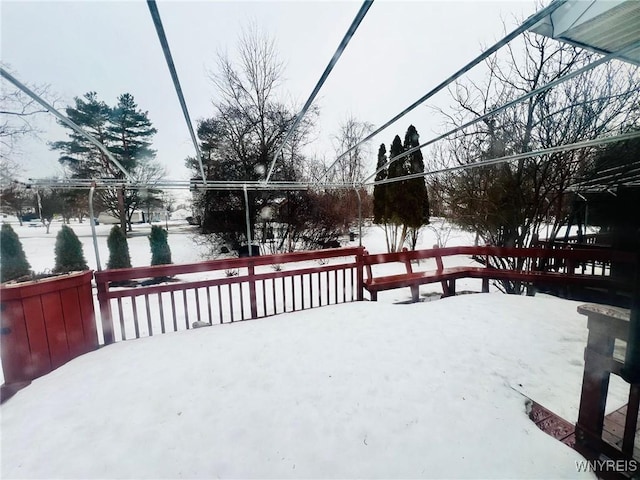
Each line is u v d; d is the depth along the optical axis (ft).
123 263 22.03
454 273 14.19
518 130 15.14
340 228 36.68
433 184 22.61
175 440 5.17
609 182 14.21
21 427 5.49
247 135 31.60
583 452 4.82
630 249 10.36
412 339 8.84
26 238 47.80
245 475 4.57
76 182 9.12
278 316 10.89
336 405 6.04
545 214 16.43
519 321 10.11
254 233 32.22
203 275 24.43
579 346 8.49
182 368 7.29
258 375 7.03
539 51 14.25
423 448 5.02
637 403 4.12
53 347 7.41
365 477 4.53
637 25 6.12
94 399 6.18
